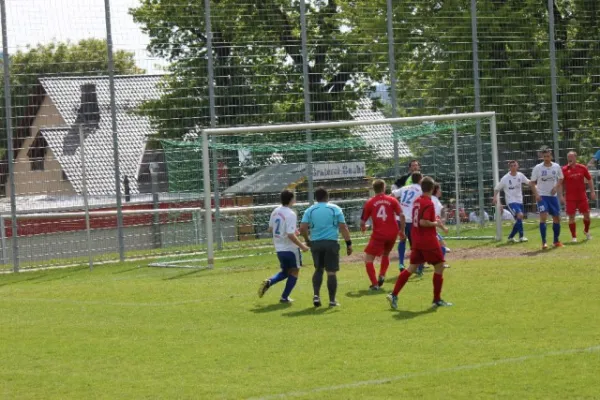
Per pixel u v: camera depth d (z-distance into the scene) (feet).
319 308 97.50
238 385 65.05
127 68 161.07
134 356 77.20
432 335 79.30
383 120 151.64
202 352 77.30
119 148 160.25
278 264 143.95
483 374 64.54
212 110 164.35
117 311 103.04
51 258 156.04
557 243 144.36
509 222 180.04
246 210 161.58
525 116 187.52
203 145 142.72
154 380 67.97
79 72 158.92
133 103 161.07
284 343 79.25
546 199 143.23
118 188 158.92
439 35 179.93
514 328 80.33
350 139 168.25
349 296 105.09
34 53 156.46
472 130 179.52
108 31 159.84
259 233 162.40
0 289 134.31
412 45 177.47
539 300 94.02
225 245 161.17
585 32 193.36
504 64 186.09
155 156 162.09
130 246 159.63
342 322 88.38
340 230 99.60
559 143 191.11
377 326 85.20
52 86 157.28
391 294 94.32
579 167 150.82
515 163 152.97
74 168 158.30
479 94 183.11
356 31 173.17
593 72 193.06
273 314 95.35
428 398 59.21
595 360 67.10
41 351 81.51
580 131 192.54
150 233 160.45
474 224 175.01
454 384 62.23
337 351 74.74
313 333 83.35
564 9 193.77
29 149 155.63
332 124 147.23
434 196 127.54
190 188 162.50
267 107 167.53
